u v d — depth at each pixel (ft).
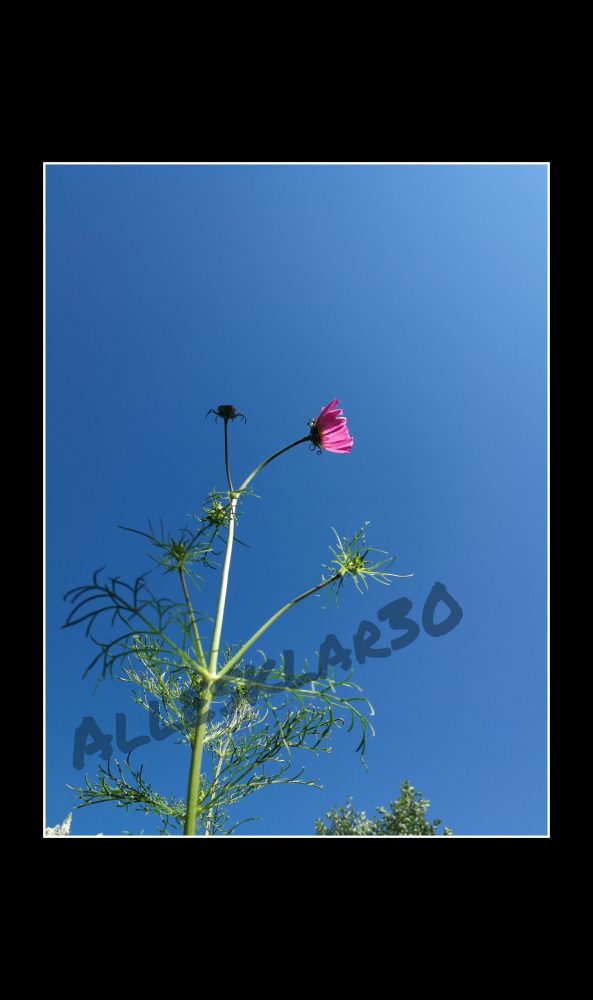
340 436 6.89
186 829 4.63
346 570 5.92
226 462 6.41
